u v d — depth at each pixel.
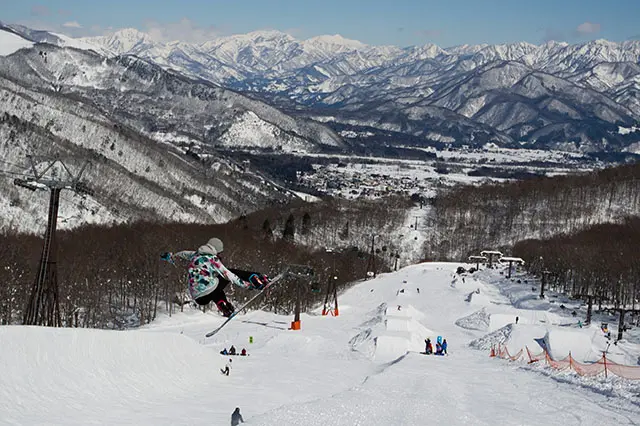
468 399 36.53
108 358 33.41
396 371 48.66
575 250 187.88
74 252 122.62
